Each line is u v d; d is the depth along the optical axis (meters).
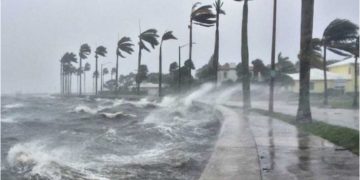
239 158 9.85
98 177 10.36
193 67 57.81
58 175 10.58
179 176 10.41
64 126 24.97
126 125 24.95
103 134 19.66
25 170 11.18
